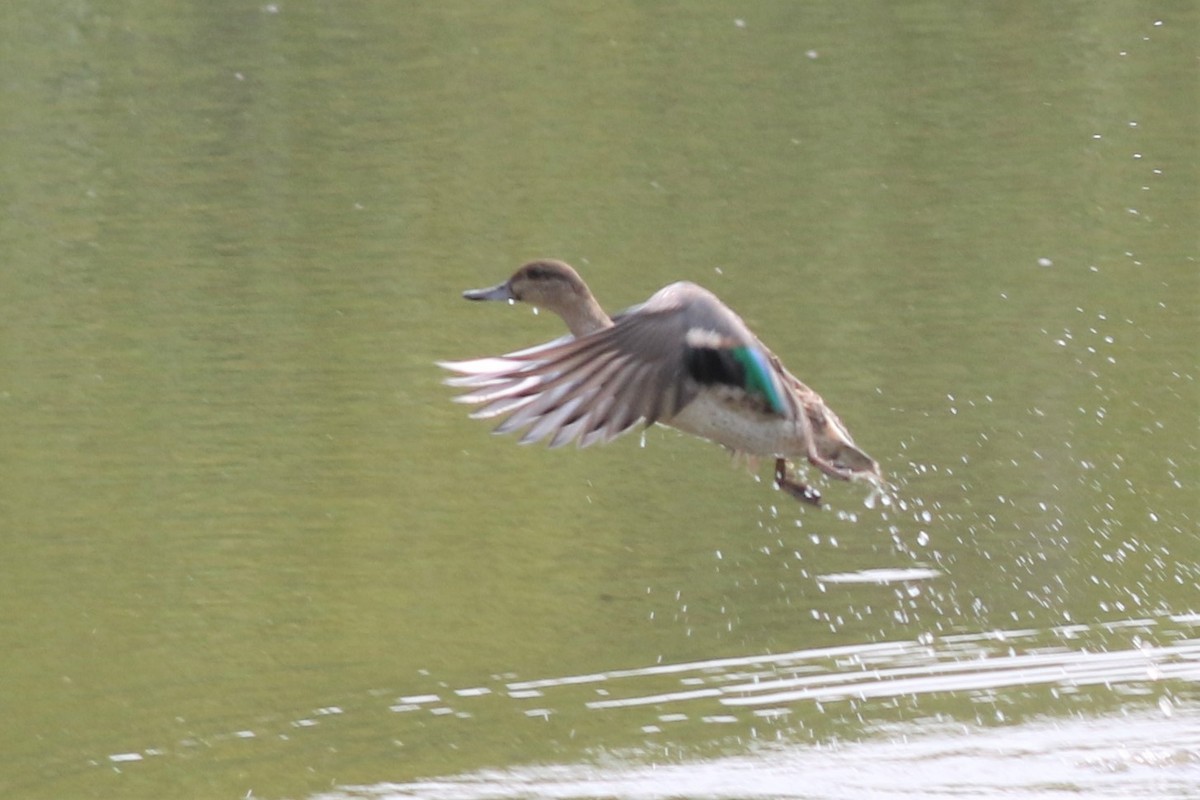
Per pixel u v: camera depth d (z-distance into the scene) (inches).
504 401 254.8
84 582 486.0
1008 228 718.5
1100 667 422.9
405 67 911.7
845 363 603.5
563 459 567.2
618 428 258.1
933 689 412.8
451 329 648.4
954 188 757.9
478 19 984.9
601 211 750.5
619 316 272.4
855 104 856.3
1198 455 534.0
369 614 463.8
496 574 482.6
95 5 1004.6
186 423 585.6
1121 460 531.8
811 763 375.6
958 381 590.6
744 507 527.8
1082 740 386.0
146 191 796.0
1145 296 650.2
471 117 852.6
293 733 398.3
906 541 498.0
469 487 545.6
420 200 768.3
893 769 374.3
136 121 864.3
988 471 533.6
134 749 392.2
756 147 813.2
